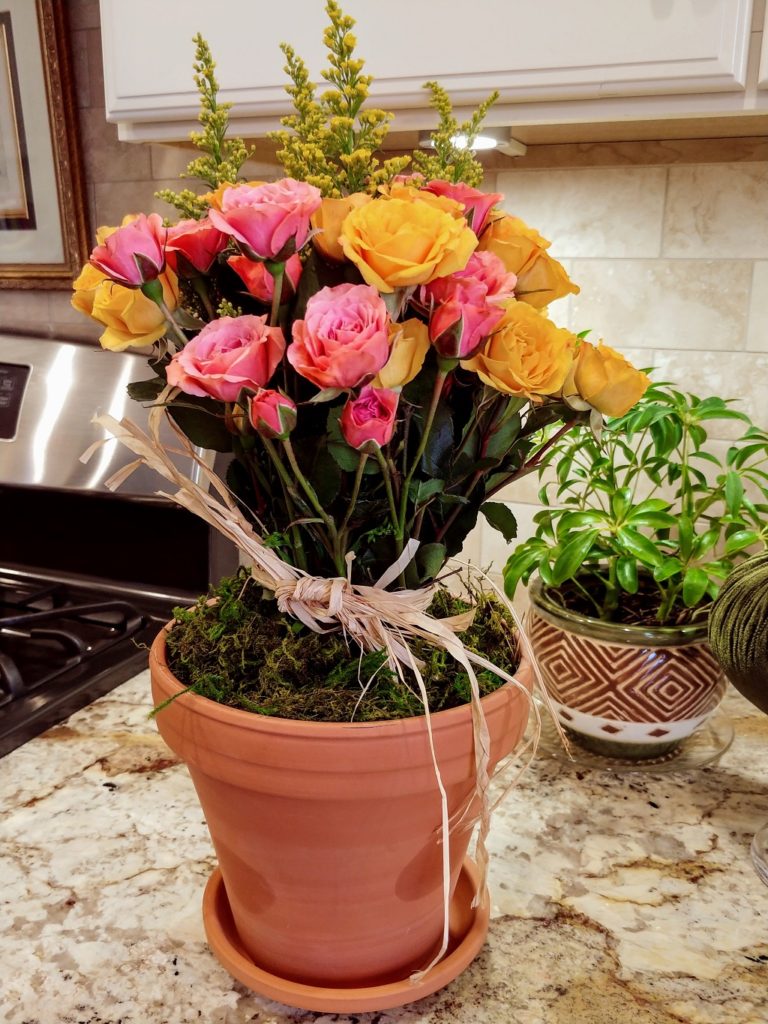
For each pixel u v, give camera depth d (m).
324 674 0.51
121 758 0.82
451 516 0.52
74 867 0.67
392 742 0.45
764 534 0.82
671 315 1.01
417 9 0.77
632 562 0.81
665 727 0.80
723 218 0.97
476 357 0.43
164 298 0.45
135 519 1.23
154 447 0.51
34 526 1.30
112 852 0.69
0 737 0.82
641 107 0.75
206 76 0.50
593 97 0.75
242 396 0.42
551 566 0.88
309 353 0.40
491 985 0.56
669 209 0.98
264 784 0.46
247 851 0.50
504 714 0.49
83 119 1.19
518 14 0.74
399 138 0.96
